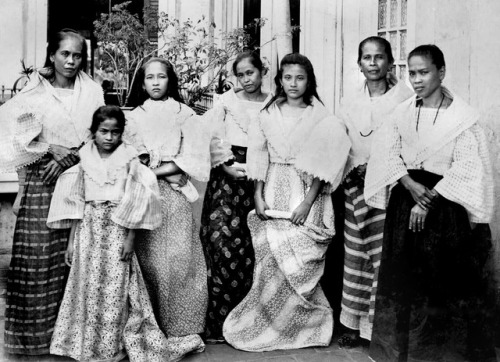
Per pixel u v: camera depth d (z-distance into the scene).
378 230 3.30
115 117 3.07
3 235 4.81
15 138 3.08
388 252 3.02
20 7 5.71
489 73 3.28
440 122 2.85
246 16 6.39
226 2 6.39
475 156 2.79
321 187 3.31
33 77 3.19
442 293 2.91
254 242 3.43
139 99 3.45
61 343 3.08
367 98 3.38
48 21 6.02
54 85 3.24
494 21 3.26
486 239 2.94
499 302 3.13
